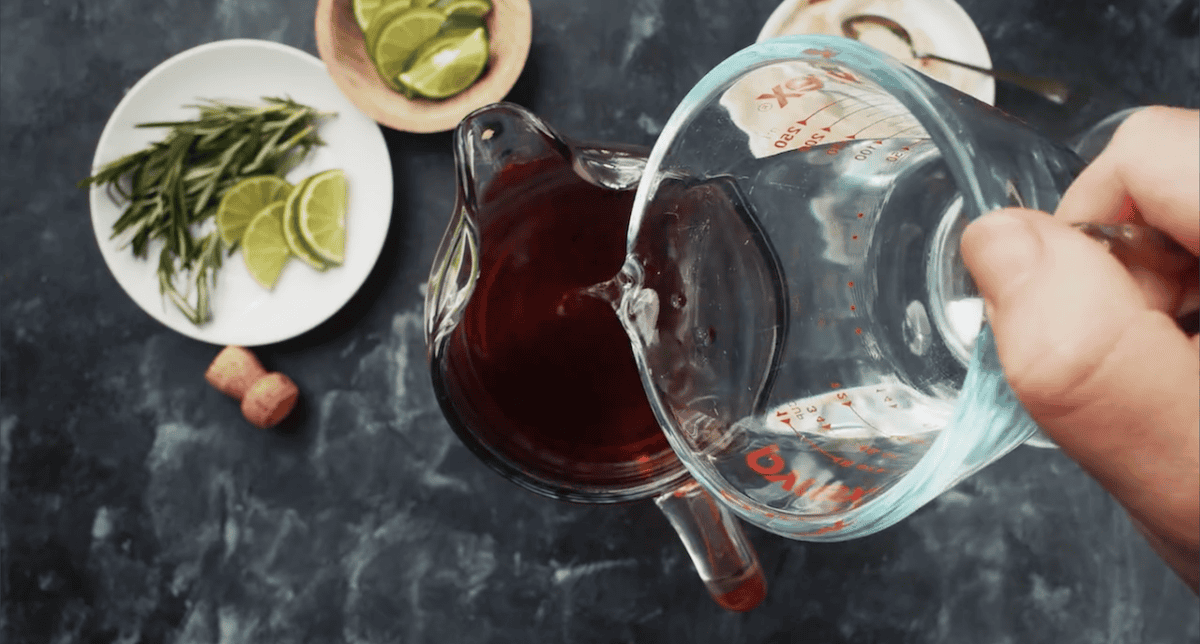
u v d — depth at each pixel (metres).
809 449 0.54
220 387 0.75
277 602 0.77
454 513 0.76
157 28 0.77
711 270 0.55
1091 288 0.40
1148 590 0.75
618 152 0.64
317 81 0.76
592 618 0.76
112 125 0.75
